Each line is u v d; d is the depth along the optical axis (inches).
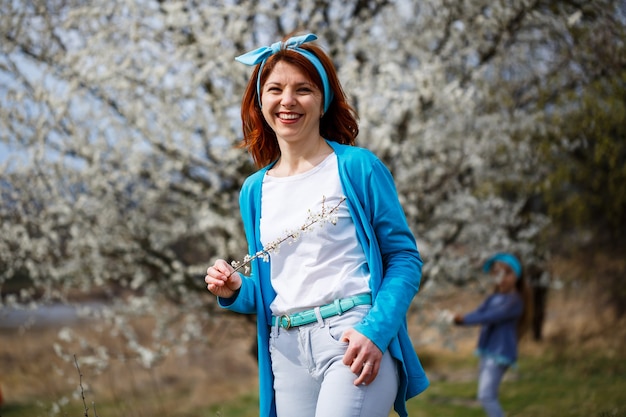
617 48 229.8
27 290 230.4
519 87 260.5
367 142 206.5
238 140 207.9
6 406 223.0
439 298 254.7
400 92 205.9
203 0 219.5
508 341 192.1
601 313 374.6
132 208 229.5
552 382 267.1
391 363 68.6
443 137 207.6
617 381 249.8
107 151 218.8
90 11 206.2
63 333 222.5
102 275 236.5
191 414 226.5
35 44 217.3
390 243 72.1
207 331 254.2
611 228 364.5
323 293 69.5
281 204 74.0
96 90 213.5
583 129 255.6
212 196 217.8
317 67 74.0
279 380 73.3
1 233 215.3
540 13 228.1
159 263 228.4
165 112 206.1
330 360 68.0
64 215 220.8
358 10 227.6
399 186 215.9
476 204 223.5
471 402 248.2
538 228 254.4
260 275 76.2
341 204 71.6
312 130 75.0
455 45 225.1
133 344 223.0
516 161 241.8
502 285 198.4
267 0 218.7
